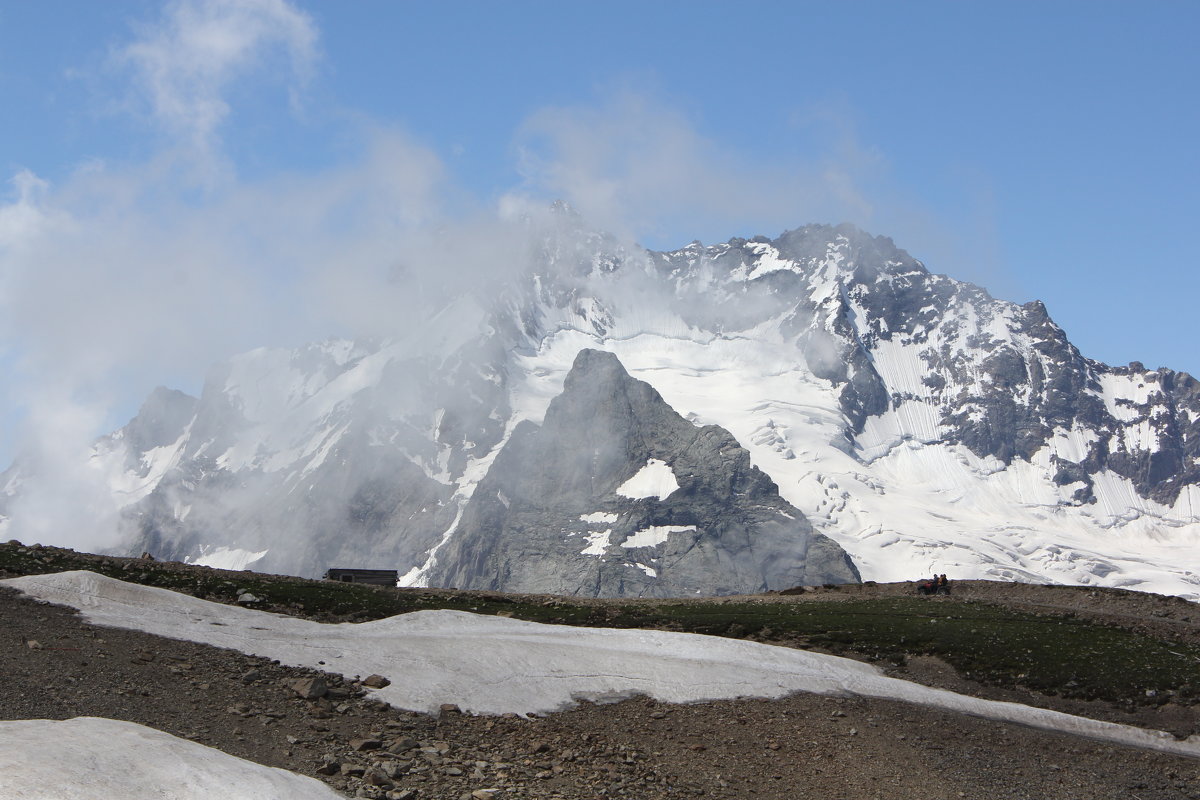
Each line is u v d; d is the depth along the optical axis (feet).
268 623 171.94
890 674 191.11
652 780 132.87
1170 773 158.61
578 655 168.96
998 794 143.23
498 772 127.65
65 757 97.60
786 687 170.81
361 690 145.79
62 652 139.85
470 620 188.03
